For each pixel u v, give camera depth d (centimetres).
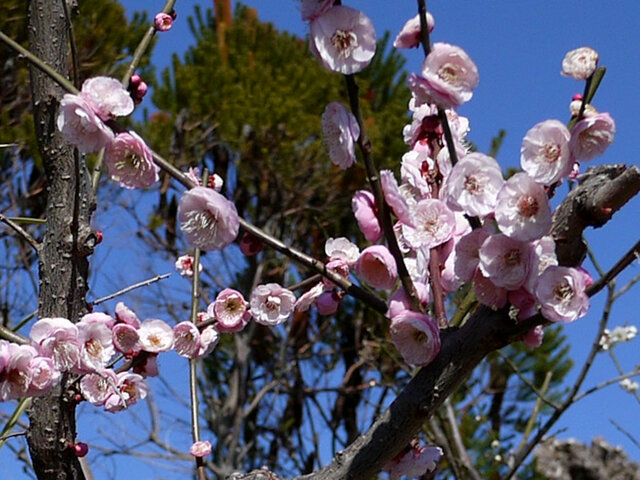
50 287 94
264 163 461
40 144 95
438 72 77
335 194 471
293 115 454
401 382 402
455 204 77
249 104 450
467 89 77
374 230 79
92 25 393
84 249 94
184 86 459
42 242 95
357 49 75
